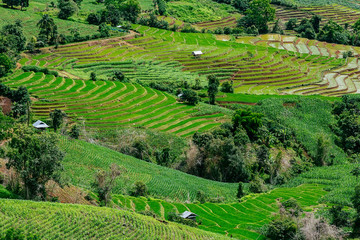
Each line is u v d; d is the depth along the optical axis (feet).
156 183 308.60
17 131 223.92
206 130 414.82
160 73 580.71
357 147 462.19
